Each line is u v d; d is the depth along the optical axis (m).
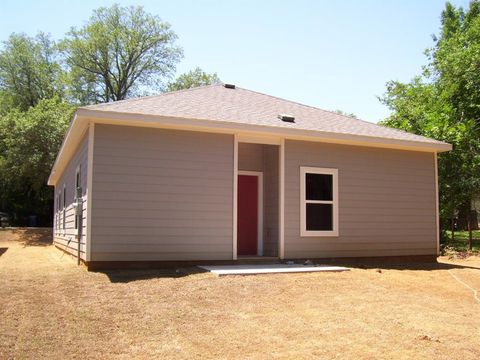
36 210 34.44
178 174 9.63
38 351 4.70
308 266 9.94
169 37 38.84
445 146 12.25
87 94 38.00
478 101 20.39
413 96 23.53
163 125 9.34
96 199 8.92
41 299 6.66
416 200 12.26
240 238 11.95
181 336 5.25
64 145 12.32
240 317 6.00
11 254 15.37
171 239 9.46
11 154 25.72
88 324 5.60
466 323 6.04
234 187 10.12
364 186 11.62
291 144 10.91
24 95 37.31
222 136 10.12
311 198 11.05
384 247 11.71
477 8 27.23
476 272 10.62
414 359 4.67
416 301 7.21
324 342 5.11
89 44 36.09
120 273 8.52
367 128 12.43
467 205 19.11
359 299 7.14
